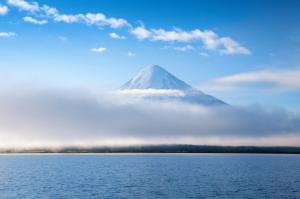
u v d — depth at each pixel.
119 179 147.62
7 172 177.75
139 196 106.06
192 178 152.88
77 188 120.62
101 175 164.12
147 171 186.75
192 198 103.38
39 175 162.88
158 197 104.69
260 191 116.38
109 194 109.06
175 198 103.25
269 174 172.25
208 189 120.19
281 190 118.38
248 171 188.88
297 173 177.75
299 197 105.44
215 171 188.38
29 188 120.06
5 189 117.88
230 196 106.75
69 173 173.50
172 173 176.25
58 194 108.62
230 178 153.62
